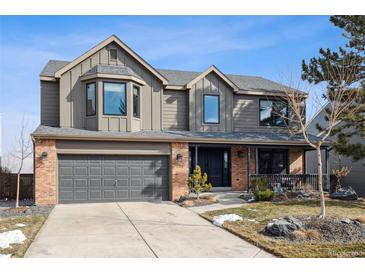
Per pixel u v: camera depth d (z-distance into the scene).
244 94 20.97
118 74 17.27
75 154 16.02
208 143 17.92
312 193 17.78
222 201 16.14
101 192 16.31
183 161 17.23
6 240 8.78
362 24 17.59
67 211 13.62
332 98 15.26
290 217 10.80
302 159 21.55
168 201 16.78
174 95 19.92
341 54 17.84
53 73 18.09
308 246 8.77
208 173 20.03
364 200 16.83
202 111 19.94
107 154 16.36
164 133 18.02
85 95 17.61
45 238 9.45
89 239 9.45
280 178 18.94
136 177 16.84
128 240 9.41
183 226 11.23
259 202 15.63
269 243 9.05
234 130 20.72
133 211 13.72
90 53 17.70
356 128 16.52
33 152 17.09
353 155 15.86
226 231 10.60
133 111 17.98
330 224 10.20
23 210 13.57
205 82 20.12
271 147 20.02
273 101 21.55
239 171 19.75
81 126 17.50
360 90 15.17
